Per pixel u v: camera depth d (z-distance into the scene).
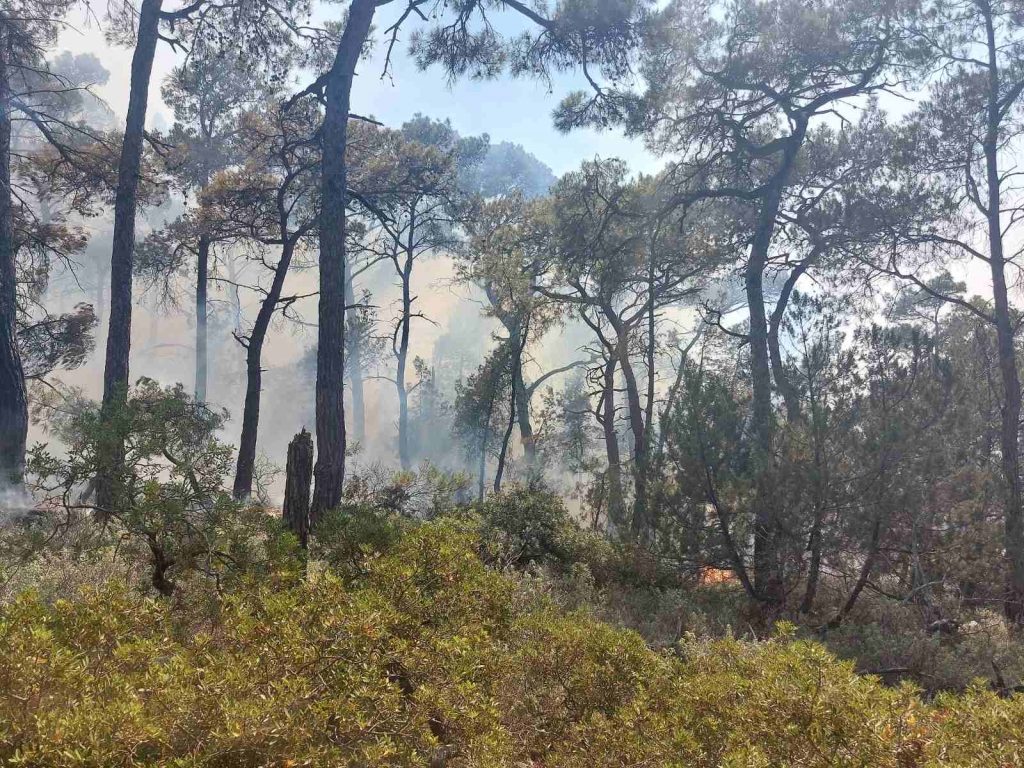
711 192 19.36
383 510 11.99
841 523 11.26
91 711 2.80
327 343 12.73
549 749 4.73
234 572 5.85
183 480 6.34
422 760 3.70
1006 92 17.03
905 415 11.29
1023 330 20.75
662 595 11.73
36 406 22.39
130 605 3.84
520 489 14.77
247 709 3.02
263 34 18.66
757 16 17.16
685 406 12.39
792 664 4.01
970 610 11.46
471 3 15.82
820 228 18.39
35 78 24.56
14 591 5.93
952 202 17.12
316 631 3.88
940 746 3.49
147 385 10.47
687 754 3.97
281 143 24.67
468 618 5.40
